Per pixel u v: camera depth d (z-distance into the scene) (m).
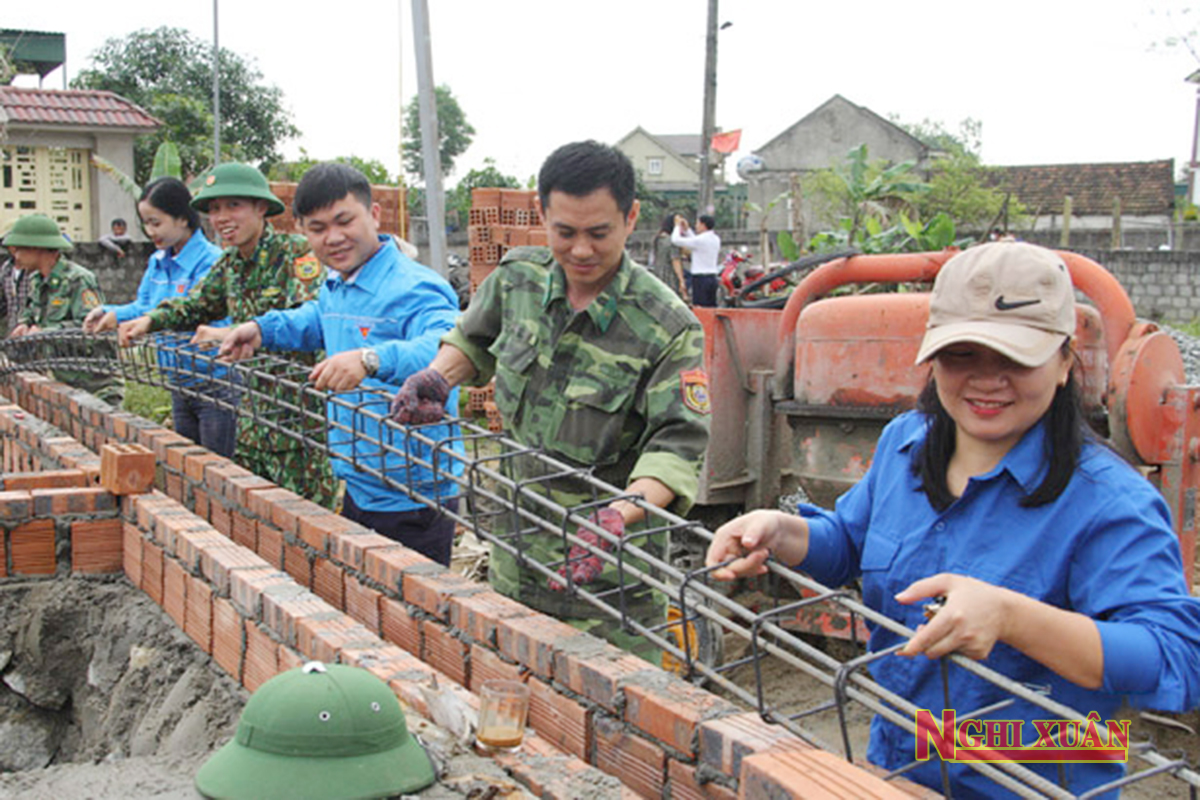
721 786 2.15
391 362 3.71
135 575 4.33
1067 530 1.92
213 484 4.62
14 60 25.00
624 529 2.73
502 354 3.26
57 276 8.23
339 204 4.12
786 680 4.84
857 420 4.80
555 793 2.15
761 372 5.52
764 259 11.74
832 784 1.79
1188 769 1.79
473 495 3.16
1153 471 4.07
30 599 4.33
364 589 3.44
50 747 4.28
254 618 3.29
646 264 16.75
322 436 4.73
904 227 6.77
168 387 5.32
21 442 6.61
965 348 1.91
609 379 3.09
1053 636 1.73
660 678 2.44
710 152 20.83
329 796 1.84
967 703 2.04
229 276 5.27
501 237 11.77
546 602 3.28
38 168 20.94
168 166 16.75
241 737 1.91
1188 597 1.82
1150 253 21.84
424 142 8.88
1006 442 2.01
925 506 2.12
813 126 42.53
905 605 2.12
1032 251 1.89
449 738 2.37
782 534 2.26
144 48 31.39
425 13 8.78
